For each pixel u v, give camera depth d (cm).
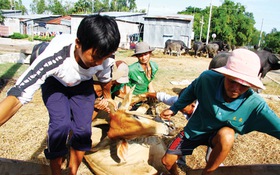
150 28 2647
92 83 265
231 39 4134
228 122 229
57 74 216
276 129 212
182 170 341
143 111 327
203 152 391
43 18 3794
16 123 460
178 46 2131
